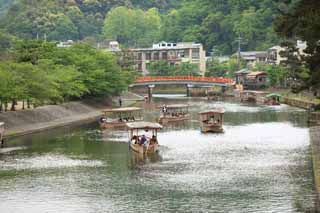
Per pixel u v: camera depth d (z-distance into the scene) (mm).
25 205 54531
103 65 153375
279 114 136125
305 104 151125
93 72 143750
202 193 57688
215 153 80562
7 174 67750
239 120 123875
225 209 51969
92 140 95188
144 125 87375
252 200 54750
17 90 103875
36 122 111062
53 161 75812
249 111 145875
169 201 54969
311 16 54062
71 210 52656
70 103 134500
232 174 66312
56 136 100062
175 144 89688
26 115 110375
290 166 70188
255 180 62906
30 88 109875
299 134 99125
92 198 56625
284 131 103500
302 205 52656
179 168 70312
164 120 123000
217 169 69250
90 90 145750
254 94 186625
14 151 83688
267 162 73000
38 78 110438
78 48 158625
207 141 92688
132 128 85875
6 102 107000
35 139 95938
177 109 133375
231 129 108062
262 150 82500
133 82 192250
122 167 71438
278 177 64188
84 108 138125
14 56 134625
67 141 93812
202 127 104750
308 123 113812
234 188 59531
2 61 118625
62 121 119375
